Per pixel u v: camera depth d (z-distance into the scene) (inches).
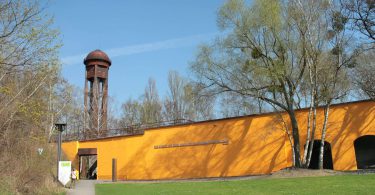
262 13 1071.0
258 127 1259.8
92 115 2062.0
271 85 1101.7
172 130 1489.9
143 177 1534.2
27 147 732.0
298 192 645.3
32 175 706.2
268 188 743.7
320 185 720.3
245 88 1134.4
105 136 1761.8
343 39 1091.3
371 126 1067.9
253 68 1088.2
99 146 1712.6
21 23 591.2
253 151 1256.8
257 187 775.7
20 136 734.5
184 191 781.9
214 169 1339.8
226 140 1328.7
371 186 644.1
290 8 1085.8
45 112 832.3
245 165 1264.8
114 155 1653.5
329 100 1081.4
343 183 719.1
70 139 1873.8
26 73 685.9
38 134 805.9
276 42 1077.8
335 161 1107.3
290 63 1088.2
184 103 2266.2
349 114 1110.4
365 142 1120.8
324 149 1192.8
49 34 625.9
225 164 1315.2
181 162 1435.8
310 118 1107.9
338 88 1121.4
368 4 1045.8
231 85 1175.6
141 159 1557.6
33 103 747.4
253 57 1109.7
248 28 1093.1
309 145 1149.7
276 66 1045.8
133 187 973.8
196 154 1400.1
